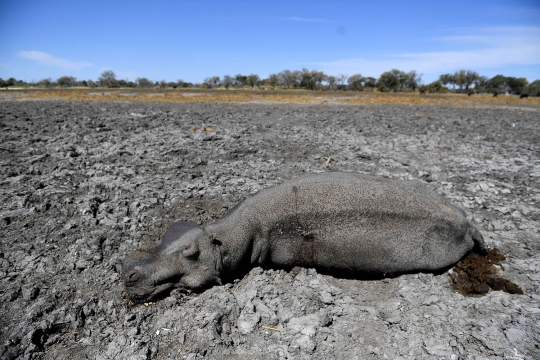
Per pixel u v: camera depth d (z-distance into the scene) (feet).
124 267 7.87
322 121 28.48
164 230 10.43
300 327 7.18
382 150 19.62
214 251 8.17
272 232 8.69
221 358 6.62
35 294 7.88
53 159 15.84
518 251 9.98
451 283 8.94
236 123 26.00
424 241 8.66
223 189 12.97
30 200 11.71
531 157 18.90
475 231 9.48
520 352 6.52
